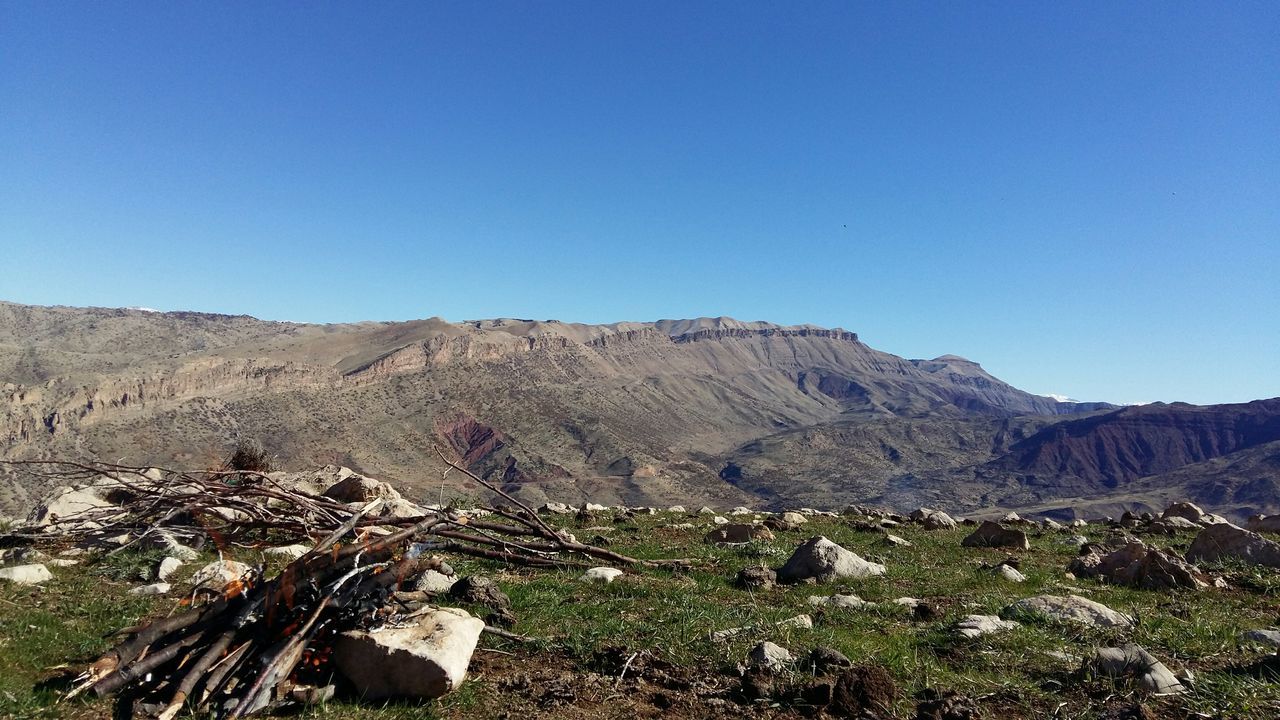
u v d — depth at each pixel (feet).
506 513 42.50
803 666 23.30
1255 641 25.86
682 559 44.62
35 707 19.57
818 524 69.97
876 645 25.75
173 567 35.63
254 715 19.65
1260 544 44.16
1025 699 21.03
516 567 40.06
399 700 20.80
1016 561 48.96
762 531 54.39
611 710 20.75
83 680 20.42
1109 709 20.02
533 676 22.99
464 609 28.12
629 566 41.91
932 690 21.70
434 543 34.91
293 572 22.44
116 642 25.03
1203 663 23.58
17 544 40.83
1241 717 18.90
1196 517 75.05
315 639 22.02
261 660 20.58
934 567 45.52
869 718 20.01
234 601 22.22
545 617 28.99
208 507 42.45
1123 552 42.39
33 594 30.68
